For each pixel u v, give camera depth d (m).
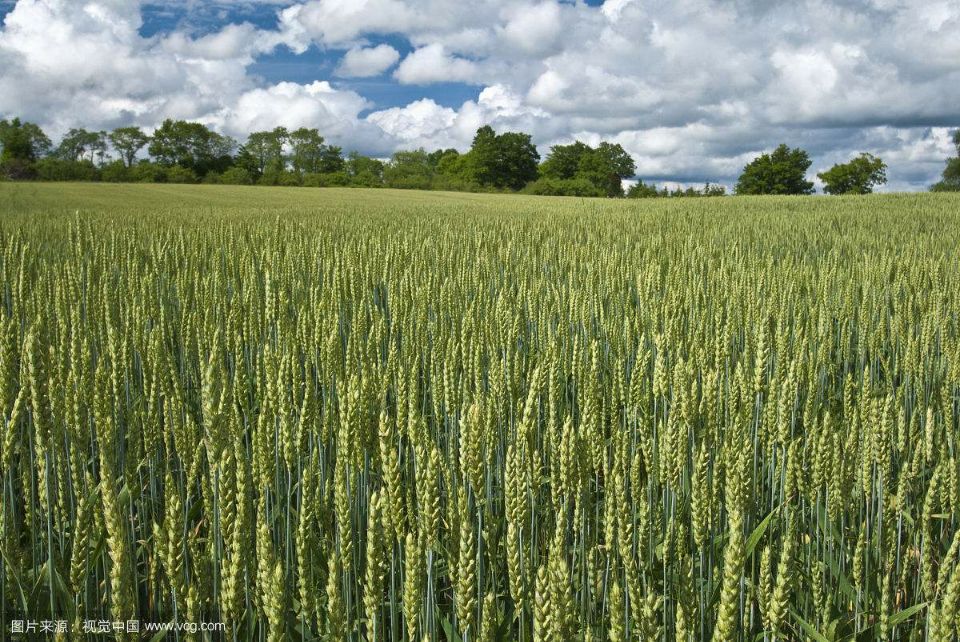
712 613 3.03
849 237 15.40
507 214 29.84
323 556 3.27
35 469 4.10
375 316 6.32
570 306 6.63
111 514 2.14
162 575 3.07
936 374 5.68
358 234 15.45
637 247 12.58
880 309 7.39
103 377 3.03
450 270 8.78
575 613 2.84
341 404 2.96
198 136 134.00
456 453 3.60
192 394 5.13
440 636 3.43
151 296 6.19
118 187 74.56
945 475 3.18
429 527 2.56
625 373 5.55
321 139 145.62
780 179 122.69
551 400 4.08
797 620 3.14
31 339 2.82
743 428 3.49
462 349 4.67
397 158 153.12
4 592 2.88
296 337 4.92
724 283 7.58
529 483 2.94
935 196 50.19
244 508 2.47
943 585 2.64
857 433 3.52
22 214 24.55
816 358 5.18
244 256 8.78
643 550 3.30
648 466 3.52
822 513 3.73
